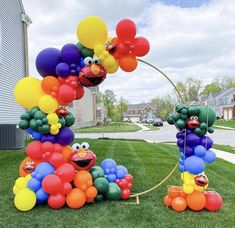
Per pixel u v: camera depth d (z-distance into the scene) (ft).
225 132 85.51
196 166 13.99
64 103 14.96
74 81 14.75
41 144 14.70
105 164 16.56
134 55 15.19
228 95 196.13
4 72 40.57
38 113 14.34
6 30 41.63
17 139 35.04
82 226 12.24
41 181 14.30
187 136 14.40
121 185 15.89
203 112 14.33
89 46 14.69
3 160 26.71
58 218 13.08
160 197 16.42
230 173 23.13
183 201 14.20
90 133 84.94
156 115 255.50
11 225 12.30
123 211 14.05
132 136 73.56
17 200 13.91
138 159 28.50
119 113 201.98
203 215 13.69
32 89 14.61
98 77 14.69
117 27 14.67
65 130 15.19
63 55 14.62
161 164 26.22
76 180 14.64
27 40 51.16
